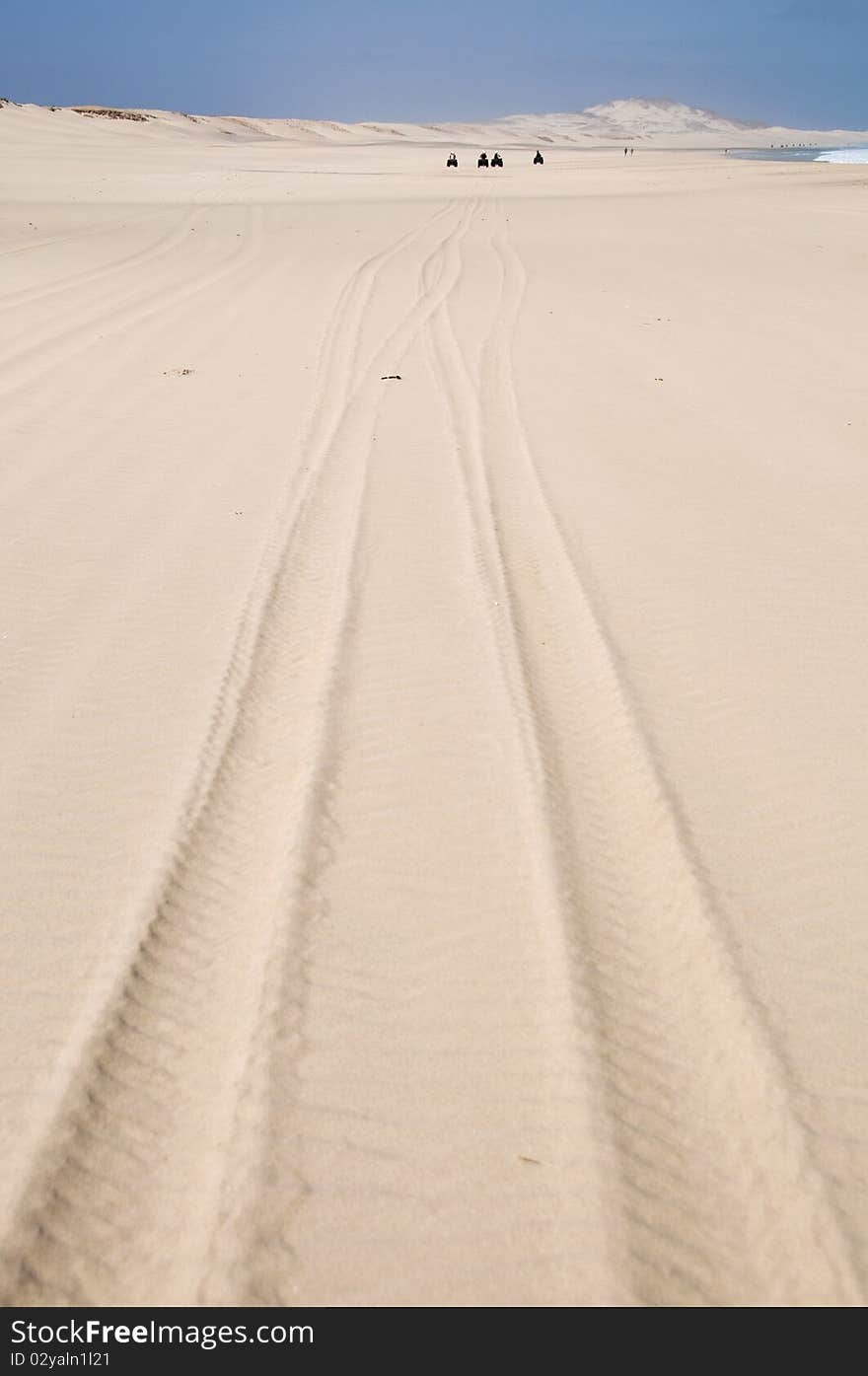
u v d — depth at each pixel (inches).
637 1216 105.6
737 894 149.1
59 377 439.2
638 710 194.4
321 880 151.6
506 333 531.2
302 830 161.8
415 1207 106.2
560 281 696.4
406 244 893.2
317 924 143.1
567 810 167.3
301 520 287.7
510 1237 103.6
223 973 135.3
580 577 250.8
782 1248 103.4
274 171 1980.8
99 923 143.5
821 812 166.1
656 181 1775.3
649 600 238.7
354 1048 124.4
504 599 239.3
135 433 365.4
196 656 214.8
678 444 349.1
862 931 142.1
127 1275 100.4
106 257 806.5
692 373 443.8
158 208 1205.1
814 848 158.1
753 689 200.8
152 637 223.0
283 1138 113.0
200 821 164.4
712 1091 119.5
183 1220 105.0
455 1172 109.7
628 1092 119.0
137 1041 125.0
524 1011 129.6
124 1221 105.0
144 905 146.3
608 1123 115.1
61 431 366.3
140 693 201.0
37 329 534.0
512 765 178.1
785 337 510.6
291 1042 124.8
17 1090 118.6
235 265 768.9
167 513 293.6
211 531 281.0
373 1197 107.1
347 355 484.7
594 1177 109.3
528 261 787.4
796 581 245.9
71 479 319.3
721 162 2706.7
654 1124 115.4
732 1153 112.6
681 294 642.2
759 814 165.9
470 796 170.7
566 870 153.7
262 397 414.0
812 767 177.0
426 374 449.4
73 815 166.2
